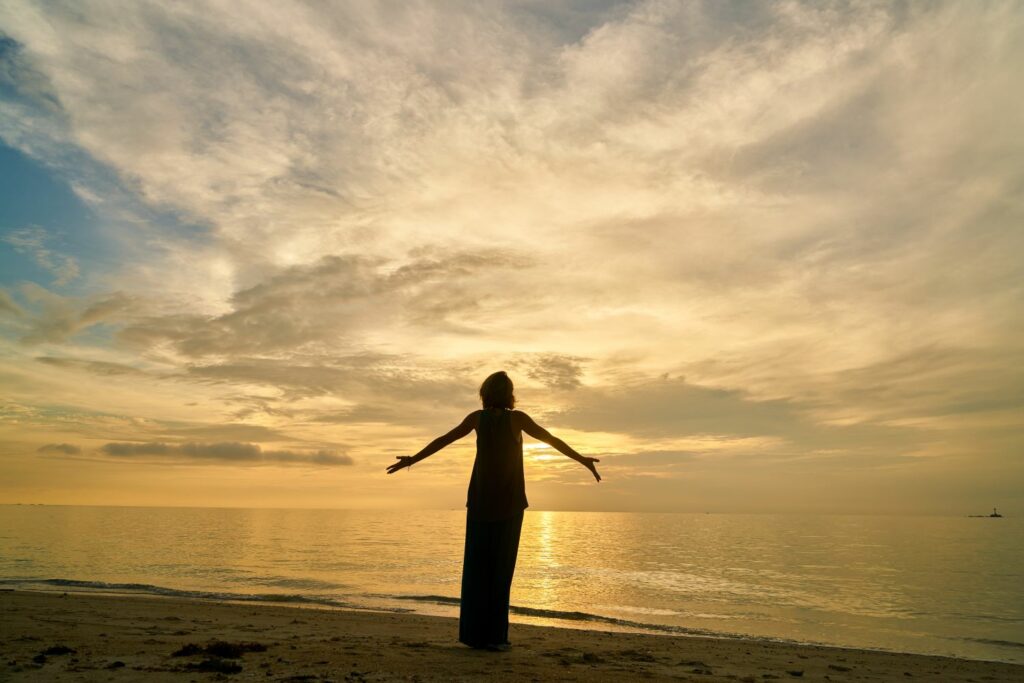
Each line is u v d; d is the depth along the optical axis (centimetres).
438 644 579
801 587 3012
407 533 7412
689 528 11688
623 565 4038
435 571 3127
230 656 480
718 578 3344
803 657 845
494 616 520
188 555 3819
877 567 4194
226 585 2312
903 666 827
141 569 2883
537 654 529
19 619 786
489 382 521
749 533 9456
